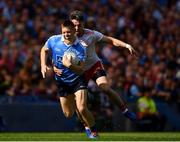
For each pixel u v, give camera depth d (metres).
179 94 54.09
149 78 54.72
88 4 61.84
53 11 58.94
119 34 60.00
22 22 56.06
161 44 61.97
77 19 27.95
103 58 54.28
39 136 31.75
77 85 26.52
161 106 51.59
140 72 54.19
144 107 49.62
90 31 28.62
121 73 52.69
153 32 62.69
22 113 46.97
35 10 58.50
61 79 26.92
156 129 50.38
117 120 47.97
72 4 60.94
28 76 49.25
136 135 33.78
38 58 51.94
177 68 58.50
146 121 49.56
